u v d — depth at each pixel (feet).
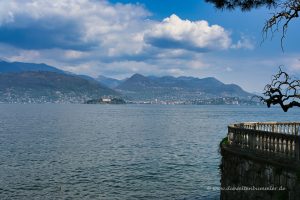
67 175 142.61
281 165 53.31
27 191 118.93
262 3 56.70
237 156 66.08
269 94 67.97
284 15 62.85
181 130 360.28
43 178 136.98
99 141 259.60
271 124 87.81
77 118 593.83
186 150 211.20
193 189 121.39
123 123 473.67
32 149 213.87
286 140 54.49
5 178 136.46
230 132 72.38
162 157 185.47
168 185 126.52
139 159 179.52
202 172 147.54
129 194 115.75
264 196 57.06
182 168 155.94
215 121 525.34
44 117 609.83
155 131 347.36
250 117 649.61
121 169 154.40
